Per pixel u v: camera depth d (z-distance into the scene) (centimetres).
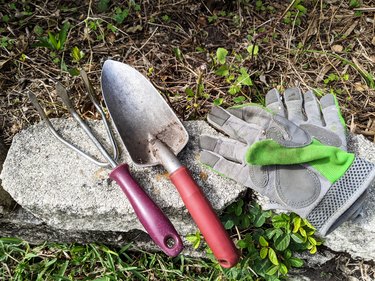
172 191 55
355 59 72
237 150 56
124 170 52
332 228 53
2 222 61
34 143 59
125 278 64
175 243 50
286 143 53
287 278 63
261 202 57
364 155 58
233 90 66
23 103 68
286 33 75
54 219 58
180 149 56
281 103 60
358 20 76
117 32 74
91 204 55
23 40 73
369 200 56
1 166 60
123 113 58
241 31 75
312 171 53
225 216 59
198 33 74
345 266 62
